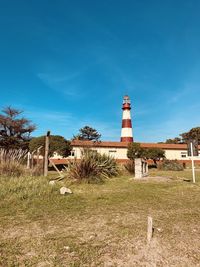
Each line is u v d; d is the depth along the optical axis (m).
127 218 5.18
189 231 4.35
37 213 5.58
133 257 3.34
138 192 8.48
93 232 4.30
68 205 6.40
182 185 10.24
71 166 11.40
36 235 4.15
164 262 3.20
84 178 10.73
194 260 3.26
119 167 14.88
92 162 11.45
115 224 4.75
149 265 3.12
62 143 27.73
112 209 5.98
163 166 28.53
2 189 7.46
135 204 6.55
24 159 12.46
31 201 6.74
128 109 45.72
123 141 44.81
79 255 3.38
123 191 8.67
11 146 36.16
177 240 3.93
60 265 3.09
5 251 3.49
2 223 4.82
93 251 3.51
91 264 3.13
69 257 3.32
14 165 11.12
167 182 11.20
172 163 28.70
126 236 4.10
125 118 45.50
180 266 3.09
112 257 3.33
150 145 42.19
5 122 38.19
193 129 59.97
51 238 4.00
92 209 5.98
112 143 39.84
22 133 40.47
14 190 7.60
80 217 5.26
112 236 4.10
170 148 41.69
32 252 3.46
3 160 11.15
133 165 15.55
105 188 9.34
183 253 3.47
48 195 7.46
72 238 4.01
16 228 4.52
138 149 33.47
